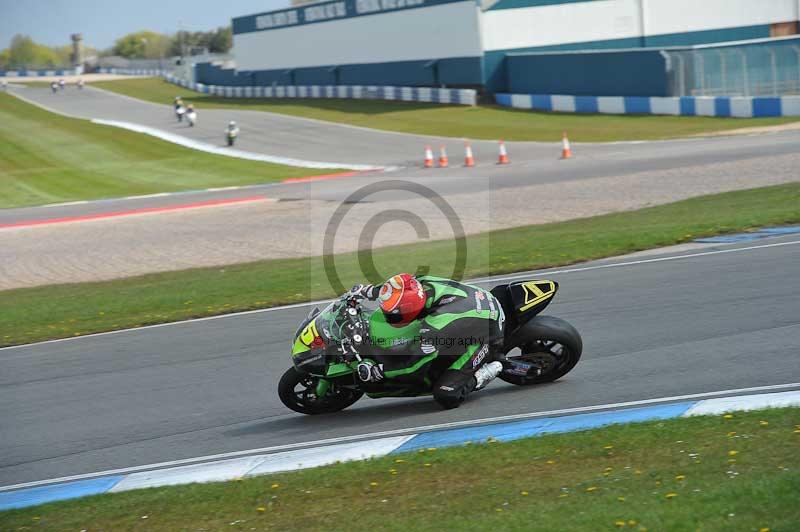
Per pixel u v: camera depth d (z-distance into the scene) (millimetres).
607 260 52906
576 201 82062
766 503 19156
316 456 27359
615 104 175000
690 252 52031
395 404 32469
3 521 24312
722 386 29453
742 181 81625
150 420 32438
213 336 43562
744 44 173750
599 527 19047
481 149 146500
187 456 28719
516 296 31500
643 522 18984
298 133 196375
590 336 37188
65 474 28297
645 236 57812
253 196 113438
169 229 87750
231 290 53844
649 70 174750
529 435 26922
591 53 188750
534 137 155125
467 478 23484
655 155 111750
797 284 41312
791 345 32812
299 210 93938
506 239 64312
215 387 35531
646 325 37781
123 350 42625
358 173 133000
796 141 107625
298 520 22094
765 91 165625
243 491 24484
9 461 29844
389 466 24953
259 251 70625
